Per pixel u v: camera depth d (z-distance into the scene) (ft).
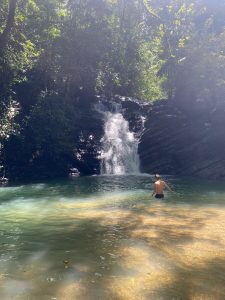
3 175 81.20
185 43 115.44
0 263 27.66
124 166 99.25
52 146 91.91
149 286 23.16
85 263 27.53
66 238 34.53
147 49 148.36
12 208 49.47
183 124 98.63
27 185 73.72
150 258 28.48
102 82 133.59
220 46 108.99
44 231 37.19
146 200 55.36
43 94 94.79
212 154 90.22
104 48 114.83
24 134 88.58
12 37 84.79
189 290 22.56
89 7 113.09
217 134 93.15
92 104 115.85
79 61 111.04
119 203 52.90
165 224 39.50
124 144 101.81
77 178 86.07
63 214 45.39
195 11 141.90
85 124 104.37
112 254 29.58
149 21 139.23
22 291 22.57
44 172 89.30
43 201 54.95
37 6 87.76
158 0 135.64
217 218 42.22
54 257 29.04
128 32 129.80
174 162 93.81
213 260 27.86
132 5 133.80
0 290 22.72
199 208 48.52
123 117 109.50
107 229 37.65
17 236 35.32
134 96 157.48
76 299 21.40
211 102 103.30
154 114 104.22
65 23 105.29
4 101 84.38
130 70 140.56
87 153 97.71
